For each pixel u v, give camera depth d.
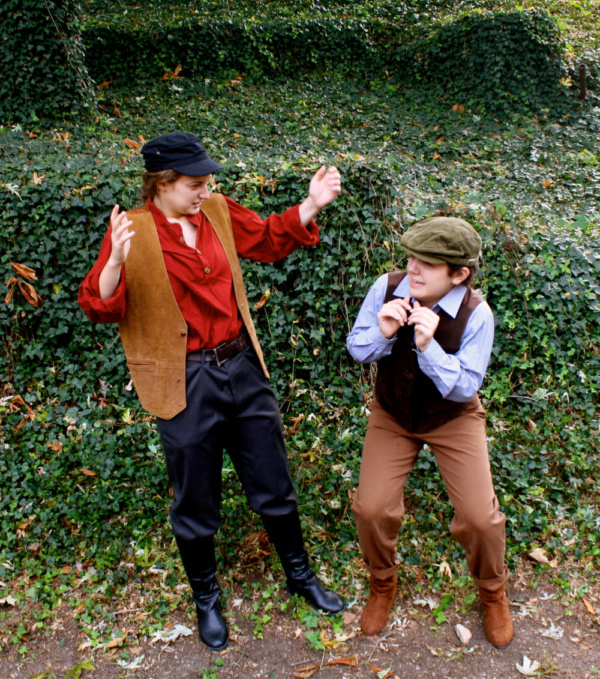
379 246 3.87
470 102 9.41
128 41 9.47
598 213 5.88
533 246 4.05
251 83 9.80
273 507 2.38
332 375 3.79
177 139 1.98
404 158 7.14
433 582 2.66
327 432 3.50
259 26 10.09
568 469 3.23
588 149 8.24
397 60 10.51
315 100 9.38
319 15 11.36
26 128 7.25
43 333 3.70
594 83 9.66
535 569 2.71
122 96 8.91
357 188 3.81
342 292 3.80
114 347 3.63
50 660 2.37
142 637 2.46
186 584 2.69
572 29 11.73
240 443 2.33
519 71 9.26
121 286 2.02
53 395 3.60
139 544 2.86
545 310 3.91
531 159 7.61
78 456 3.23
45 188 3.56
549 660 2.30
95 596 2.62
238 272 2.31
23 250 3.59
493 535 2.15
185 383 2.16
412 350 2.13
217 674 2.29
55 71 7.30
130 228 2.06
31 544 2.84
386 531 2.23
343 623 2.49
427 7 12.28
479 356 2.12
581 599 2.57
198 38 9.70
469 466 2.19
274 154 6.47
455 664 2.31
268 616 2.51
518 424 3.57
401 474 2.27
